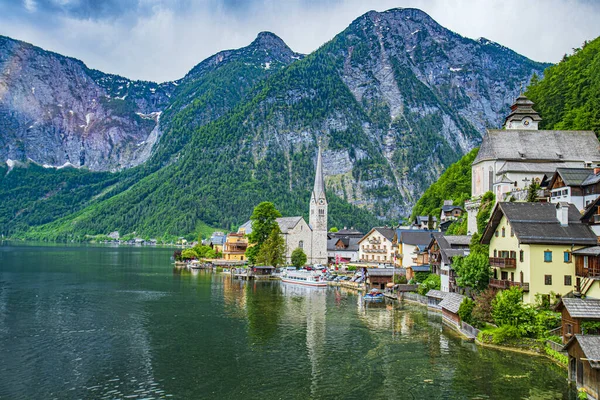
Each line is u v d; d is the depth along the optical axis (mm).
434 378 62500
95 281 157625
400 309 111688
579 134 133500
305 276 160625
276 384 60906
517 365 67000
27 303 112312
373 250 195875
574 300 65375
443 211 184375
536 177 125562
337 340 81500
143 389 59062
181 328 89625
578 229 79625
